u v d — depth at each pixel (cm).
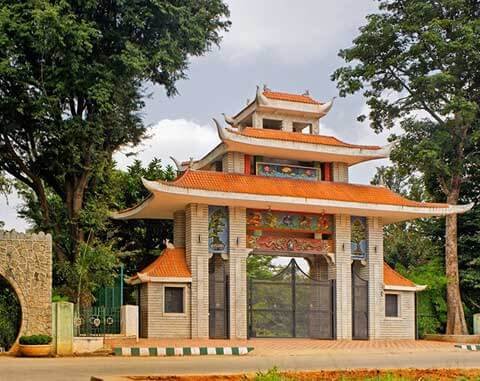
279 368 2128
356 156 3722
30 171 3744
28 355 2509
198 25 3753
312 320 3591
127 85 3641
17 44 3331
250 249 3528
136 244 4497
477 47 4006
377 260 3784
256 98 3809
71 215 3728
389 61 4138
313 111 3903
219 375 1659
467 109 3900
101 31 3572
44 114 3397
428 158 4003
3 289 3053
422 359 2556
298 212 3675
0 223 3834
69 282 3409
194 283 3397
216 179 3488
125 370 2006
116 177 4247
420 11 4066
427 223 4703
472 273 4244
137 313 3144
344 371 1811
